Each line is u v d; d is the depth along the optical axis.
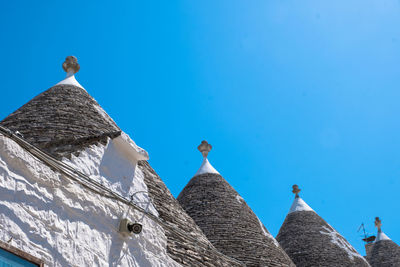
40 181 5.99
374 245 24.22
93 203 6.73
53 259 5.79
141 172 8.53
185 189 16.50
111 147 7.70
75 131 10.48
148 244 7.65
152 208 8.42
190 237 9.23
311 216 20.19
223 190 15.88
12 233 5.40
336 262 18.02
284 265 13.76
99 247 6.57
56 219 6.04
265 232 14.90
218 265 9.50
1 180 5.48
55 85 13.01
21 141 5.86
